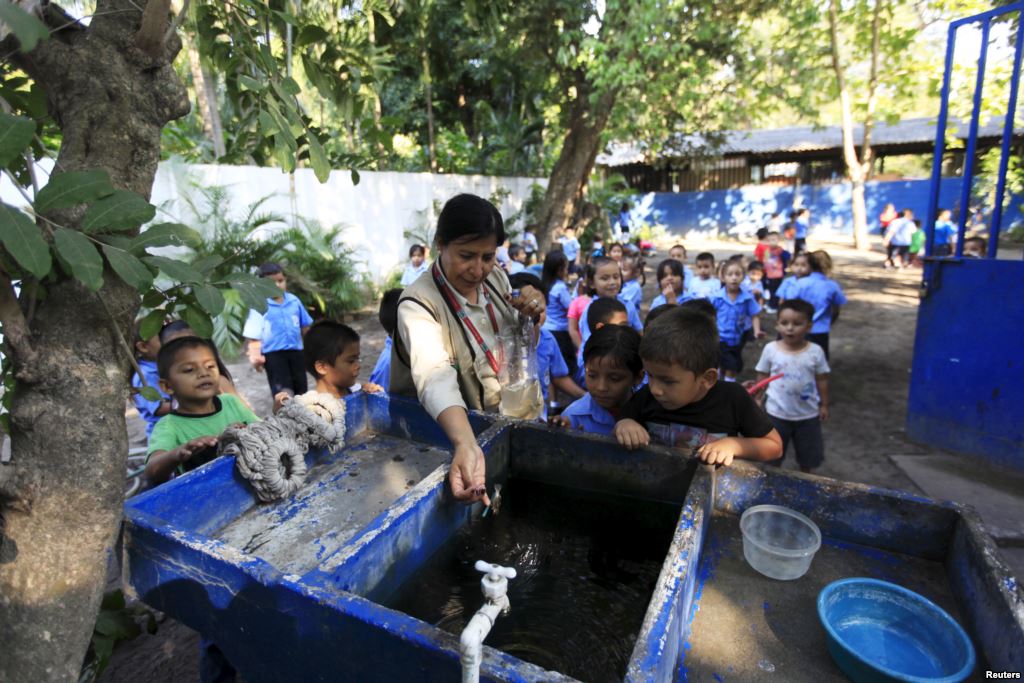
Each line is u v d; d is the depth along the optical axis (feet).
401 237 37.22
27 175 4.64
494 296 7.11
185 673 7.17
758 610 4.34
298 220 30.19
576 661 4.33
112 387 3.74
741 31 38.63
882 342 23.45
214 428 7.80
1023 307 11.85
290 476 6.07
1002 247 13.17
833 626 4.15
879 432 14.71
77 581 3.65
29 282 3.53
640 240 55.21
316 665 3.75
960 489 11.65
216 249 24.71
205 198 26.30
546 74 39.81
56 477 3.55
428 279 6.51
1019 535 10.04
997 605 3.72
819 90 48.37
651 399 6.31
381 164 41.68
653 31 30.63
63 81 3.74
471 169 51.06
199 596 4.19
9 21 2.41
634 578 5.27
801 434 11.23
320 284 28.94
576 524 6.15
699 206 70.74
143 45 3.79
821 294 16.38
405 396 7.39
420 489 4.99
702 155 51.72
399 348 6.64
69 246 3.12
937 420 13.60
